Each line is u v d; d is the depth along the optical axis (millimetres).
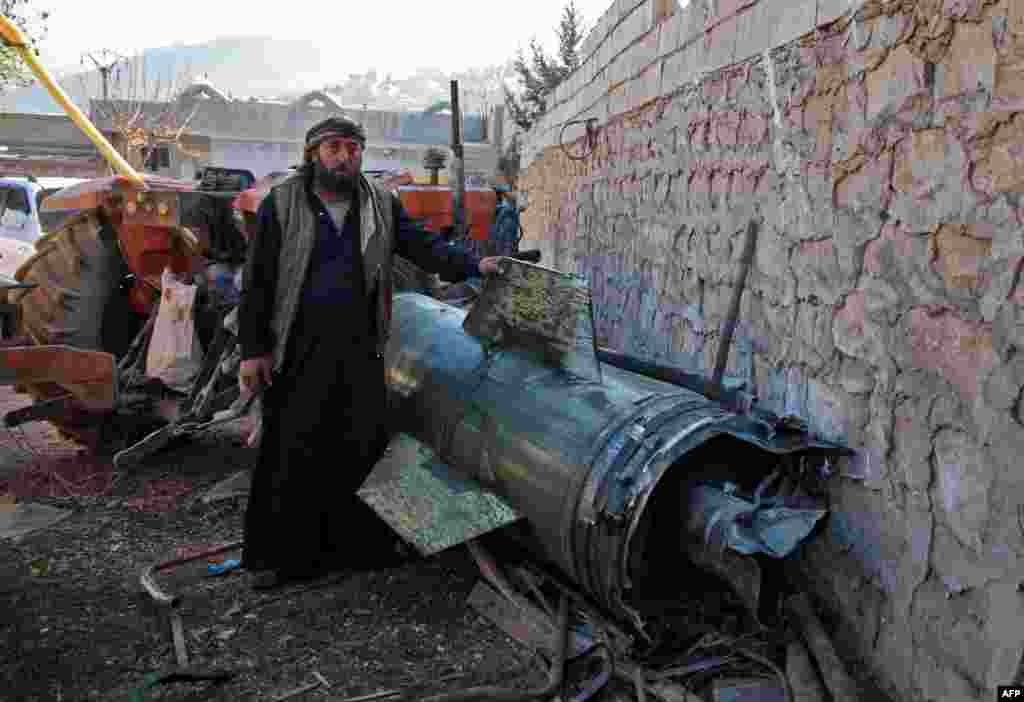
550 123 9719
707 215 3996
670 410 2633
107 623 2994
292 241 3230
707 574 2629
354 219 3338
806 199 2932
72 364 4227
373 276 3332
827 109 2785
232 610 3104
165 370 4555
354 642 2887
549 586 3088
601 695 2525
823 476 2721
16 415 4406
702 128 4074
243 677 2684
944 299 2156
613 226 6129
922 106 2254
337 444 3371
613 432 2615
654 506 2605
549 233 9656
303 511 3271
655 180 4957
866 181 2535
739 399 3088
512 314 3227
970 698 2041
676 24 4520
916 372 2279
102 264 4918
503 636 2896
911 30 2291
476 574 3352
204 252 4895
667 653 2650
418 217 6109
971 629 2047
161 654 2805
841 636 2650
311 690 2613
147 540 3715
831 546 2695
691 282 4238
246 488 4211
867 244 2527
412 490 3148
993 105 1966
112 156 5066
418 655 2797
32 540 3699
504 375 3143
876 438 2465
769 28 3270
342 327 3279
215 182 5312
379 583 3314
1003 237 1936
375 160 32656
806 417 2906
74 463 4719
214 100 31062
